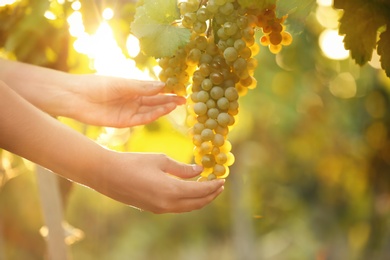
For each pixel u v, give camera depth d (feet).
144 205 5.65
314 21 19.12
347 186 27.25
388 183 24.84
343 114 25.40
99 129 9.57
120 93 6.79
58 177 9.95
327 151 26.78
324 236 34.60
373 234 25.76
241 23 5.72
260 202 32.30
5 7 8.40
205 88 5.81
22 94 7.10
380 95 23.99
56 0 8.39
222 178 5.85
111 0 8.37
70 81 7.04
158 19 5.75
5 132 5.46
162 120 10.41
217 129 5.83
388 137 24.38
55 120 5.64
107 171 5.56
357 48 5.99
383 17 5.95
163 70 6.19
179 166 5.67
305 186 33.81
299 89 23.20
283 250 41.16
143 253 51.11
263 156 30.25
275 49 6.08
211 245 53.52
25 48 8.63
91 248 46.78
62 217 9.21
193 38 5.90
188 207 5.62
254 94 22.77
